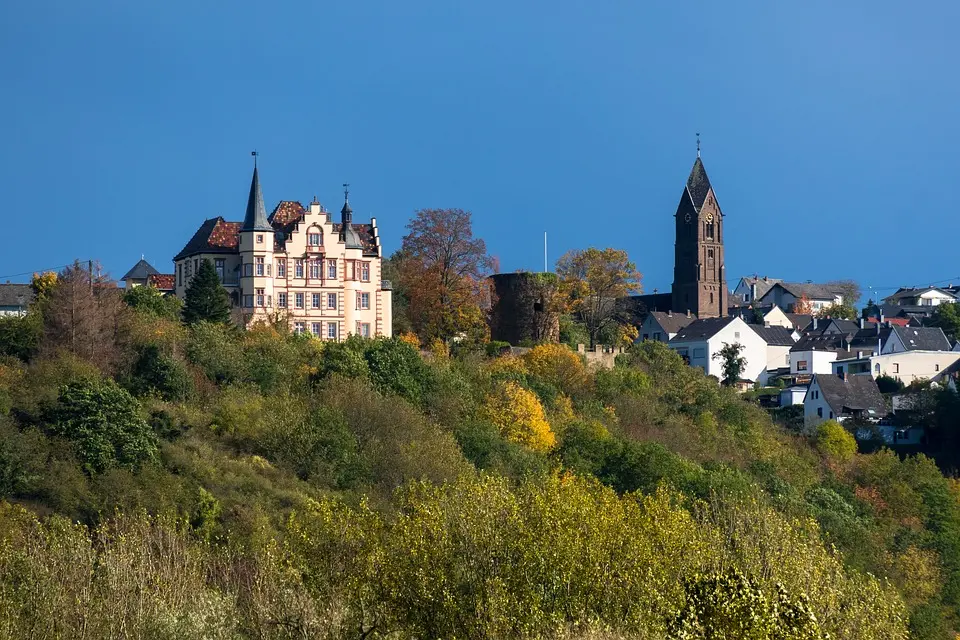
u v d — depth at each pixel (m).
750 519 60.28
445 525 47.69
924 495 104.75
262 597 46.94
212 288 106.50
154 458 73.19
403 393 94.94
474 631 44.41
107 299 96.56
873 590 52.75
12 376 83.44
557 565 47.19
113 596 47.50
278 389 92.06
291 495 72.62
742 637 40.06
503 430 93.88
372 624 45.09
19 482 68.00
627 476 88.19
